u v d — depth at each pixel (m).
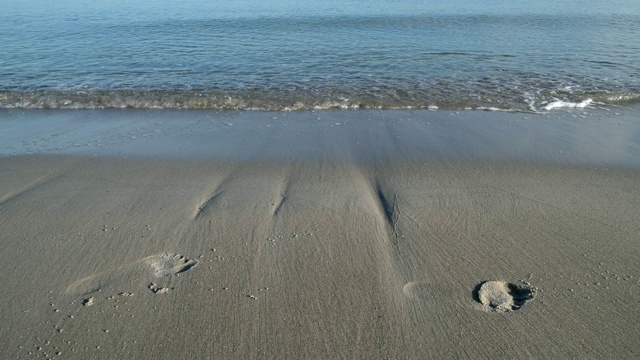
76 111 6.79
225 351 2.39
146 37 12.35
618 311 2.65
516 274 3.00
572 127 5.89
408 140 5.50
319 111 6.68
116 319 2.61
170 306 2.72
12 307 2.71
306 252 3.24
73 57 9.88
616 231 3.47
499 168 4.68
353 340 2.46
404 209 3.85
